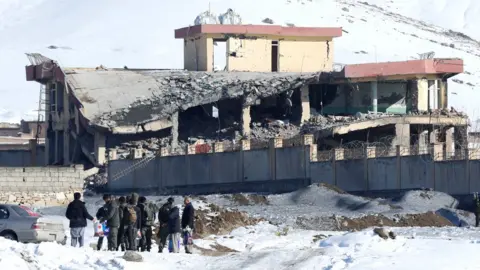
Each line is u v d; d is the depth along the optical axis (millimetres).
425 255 81062
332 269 75250
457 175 159750
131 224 86438
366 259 78812
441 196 153625
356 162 175375
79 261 74312
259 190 189125
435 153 164875
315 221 127500
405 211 141250
